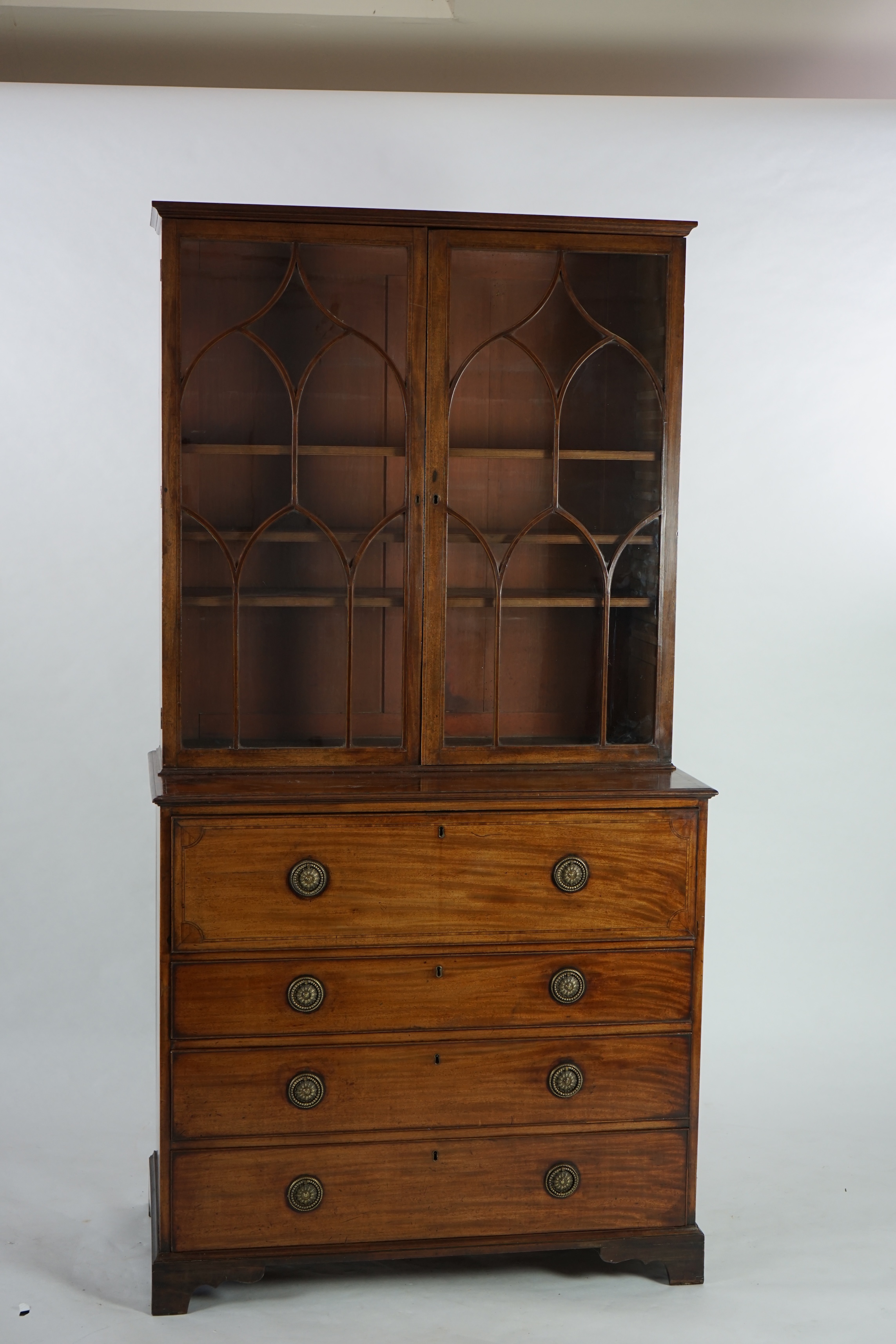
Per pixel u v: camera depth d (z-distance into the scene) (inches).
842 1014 138.8
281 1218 92.9
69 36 112.9
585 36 113.0
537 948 94.1
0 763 130.3
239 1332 89.7
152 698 131.7
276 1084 92.1
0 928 131.1
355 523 96.1
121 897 132.0
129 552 130.3
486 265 95.3
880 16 107.9
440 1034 93.4
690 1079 96.8
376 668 97.3
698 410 134.7
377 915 92.3
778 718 138.6
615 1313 93.1
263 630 95.9
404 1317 92.1
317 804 90.7
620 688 100.3
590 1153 96.0
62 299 126.7
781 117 131.9
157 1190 98.5
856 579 138.2
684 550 136.0
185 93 126.0
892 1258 101.6
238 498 94.8
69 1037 130.6
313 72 122.3
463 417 96.5
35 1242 100.8
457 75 123.0
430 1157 94.1
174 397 93.2
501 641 98.3
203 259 92.7
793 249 133.6
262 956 91.4
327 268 93.9
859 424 136.2
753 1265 100.2
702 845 95.8
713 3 105.0
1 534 128.6
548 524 98.2
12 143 124.9
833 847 140.0
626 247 96.6
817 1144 119.0
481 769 98.7
